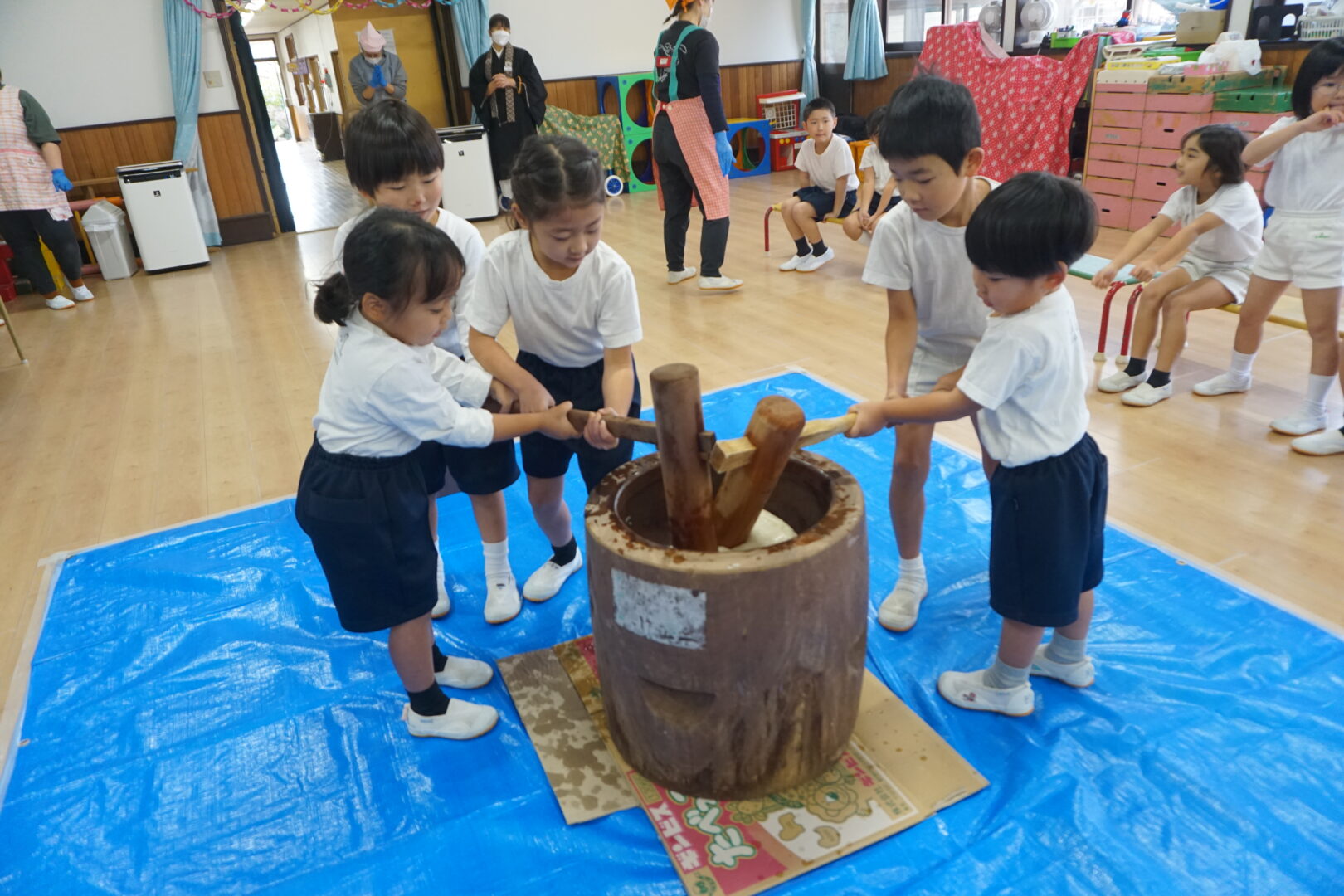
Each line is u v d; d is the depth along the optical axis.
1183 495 2.31
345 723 1.72
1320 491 2.29
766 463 1.29
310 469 1.47
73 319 4.89
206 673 1.88
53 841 1.49
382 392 1.36
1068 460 1.40
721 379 3.33
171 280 5.77
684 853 1.38
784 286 4.58
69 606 2.14
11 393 3.69
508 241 1.66
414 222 1.32
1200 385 2.91
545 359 1.80
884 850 1.38
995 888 1.31
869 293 4.35
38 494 2.77
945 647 1.83
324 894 1.37
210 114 6.59
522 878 1.37
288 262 6.11
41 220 5.06
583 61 7.79
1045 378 1.35
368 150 1.62
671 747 1.42
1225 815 1.39
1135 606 1.88
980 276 1.34
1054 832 1.38
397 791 1.55
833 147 4.66
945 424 2.81
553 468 1.90
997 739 1.58
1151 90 4.87
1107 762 1.51
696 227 6.30
